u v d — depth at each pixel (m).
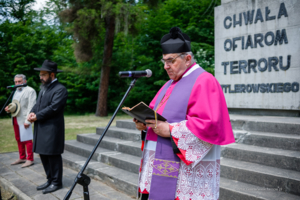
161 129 1.68
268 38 5.08
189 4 14.86
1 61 15.45
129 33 11.98
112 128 5.85
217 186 1.79
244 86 5.43
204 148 1.62
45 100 3.52
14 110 4.75
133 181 3.46
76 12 11.93
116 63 14.19
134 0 12.06
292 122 3.64
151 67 14.75
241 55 5.50
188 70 1.88
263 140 3.50
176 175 1.70
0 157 5.57
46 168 3.70
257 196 2.50
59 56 16.66
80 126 9.62
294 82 4.73
